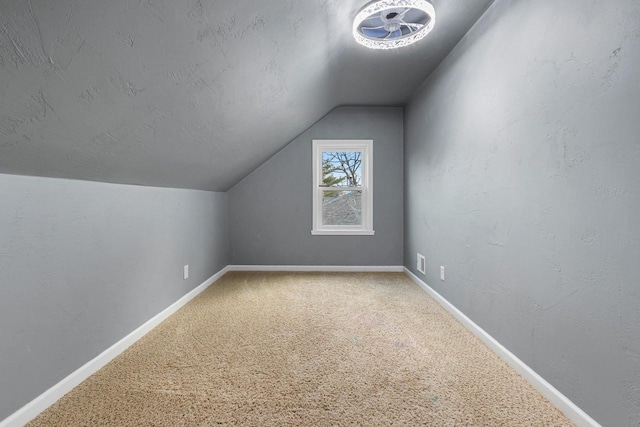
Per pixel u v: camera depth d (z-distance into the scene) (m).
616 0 1.06
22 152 1.10
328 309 2.59
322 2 1.53
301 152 3.94
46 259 1.36
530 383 1.53
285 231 3.99
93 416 1.29
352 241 3.96
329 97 3.25
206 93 1.56
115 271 1.83
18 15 0.69
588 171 1.19
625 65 1.04
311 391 1.47
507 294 1.72
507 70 1.69
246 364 1.72
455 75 2.32
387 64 2.60
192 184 2.78
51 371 1.38
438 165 2.70
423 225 3.14
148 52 1.06
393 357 1.79
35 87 0.88
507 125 1.70
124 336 1.91
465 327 2.21
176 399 1.41
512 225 1.67
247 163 3.37
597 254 1.15
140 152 1.66
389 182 3.90
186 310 2.58
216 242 3.58
